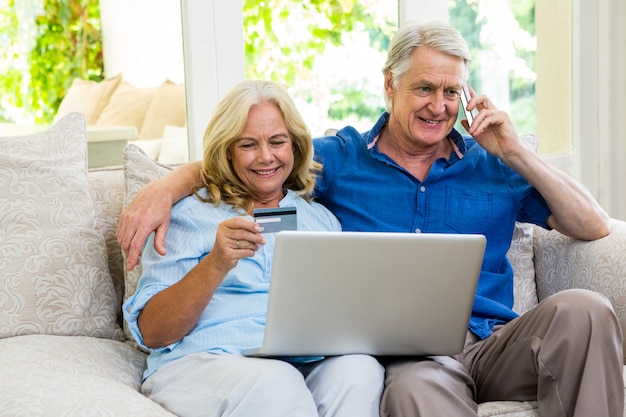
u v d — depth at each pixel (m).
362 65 3.00
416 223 2.12
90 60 2.54
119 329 2.12
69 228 2.07
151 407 1.56
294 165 2.07
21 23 2.45
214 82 2.70
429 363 1.76
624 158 3.53
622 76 3.49
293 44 2.85
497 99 3.34
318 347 1.69
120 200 2.24
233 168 2.00
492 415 1.75
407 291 1.67
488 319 2.05
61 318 2.00
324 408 1.66
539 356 1.73
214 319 1.84
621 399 1.68
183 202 1.96
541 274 2.34
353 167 2.16
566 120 3.51
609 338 1.68
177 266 1.87
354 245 1.61
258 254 1.93
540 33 3.41
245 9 2.74
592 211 2.14
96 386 1.62
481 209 2.12
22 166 2.07
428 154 2.16
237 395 1.60
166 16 2.63
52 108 2.51
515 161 2.07
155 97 2.63
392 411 1.68
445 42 2.04
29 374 1.64
